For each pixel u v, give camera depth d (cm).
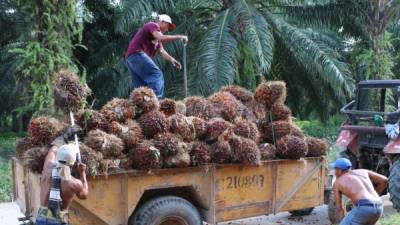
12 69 1725
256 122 713
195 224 595
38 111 973
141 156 555
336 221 721
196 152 596
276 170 665
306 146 684
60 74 593
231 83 1322
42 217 447
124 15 1437
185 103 691
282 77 1827
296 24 1716
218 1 1691
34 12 994
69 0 1011
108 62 1873
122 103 610
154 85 734
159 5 1509
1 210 836
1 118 2733
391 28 1923
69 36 1034
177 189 609
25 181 588
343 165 566
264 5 1705
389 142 750
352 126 833
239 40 1429
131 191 554
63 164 455
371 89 864
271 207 664
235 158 622
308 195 706
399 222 664
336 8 1619
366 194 543
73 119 568
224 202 620
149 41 754
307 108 2150
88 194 528
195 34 1580
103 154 548
